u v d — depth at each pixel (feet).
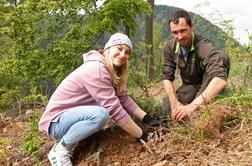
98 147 11.79
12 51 23.50
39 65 21.54
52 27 22.29
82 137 10.91
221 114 11.44
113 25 19.95
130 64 15.56
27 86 23.75
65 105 11.15
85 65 11.19
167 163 10.21
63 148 11.05
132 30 20.98
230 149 10.41
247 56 14.32
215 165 9.72
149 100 14.02
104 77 10.90
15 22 22.06
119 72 11.51
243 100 11.89
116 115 11.01
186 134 11.32
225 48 14.61
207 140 10.90
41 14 21.81
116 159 11.17
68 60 20.66
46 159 12.14
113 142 11.82
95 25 20.16
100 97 10.93
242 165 9.43
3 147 13.67
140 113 12.30
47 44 21.88
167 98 13.44
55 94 11.38
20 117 17.02
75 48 20.67
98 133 12.31
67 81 11.25
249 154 9.87
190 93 13.30
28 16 22.02
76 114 10.85
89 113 10.71
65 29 22.50
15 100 21.29
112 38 11.14
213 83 11.66
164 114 13.30
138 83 15.20
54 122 11.19
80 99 11.16
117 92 11.83
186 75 13.30
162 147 11.05
